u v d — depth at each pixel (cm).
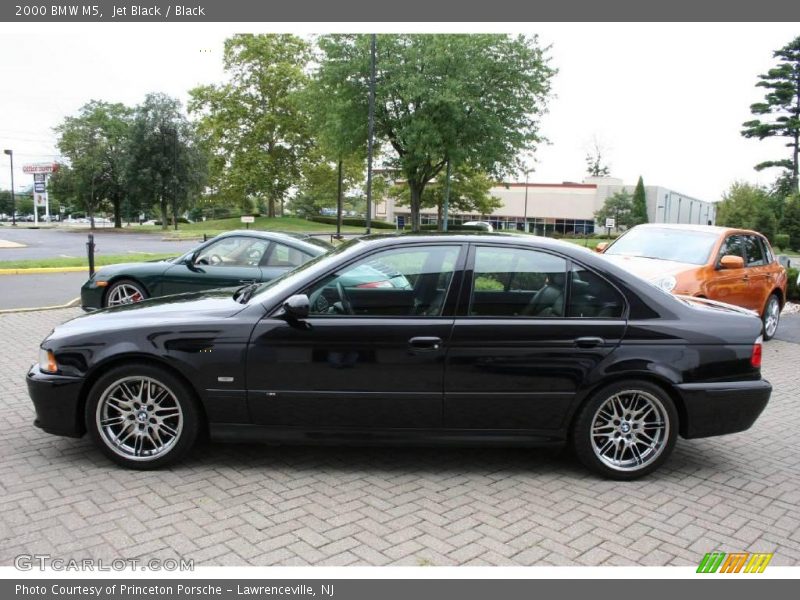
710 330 429
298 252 838
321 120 2830
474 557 328
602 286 427
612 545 345
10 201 11381
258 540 339
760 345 439
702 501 405
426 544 340
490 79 2500
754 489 427
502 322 414
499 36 2486
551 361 415
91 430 418
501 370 414
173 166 5072
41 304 1114
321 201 6444
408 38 2484
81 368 414
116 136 5431
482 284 420
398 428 420
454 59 2412
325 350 410
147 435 425
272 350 411
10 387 609
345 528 354
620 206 7269
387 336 409
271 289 444
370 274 421
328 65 2586
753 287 945
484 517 373
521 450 488
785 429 564
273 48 5122
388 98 2545
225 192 5362
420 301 418
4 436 482
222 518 362
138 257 2111
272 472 430
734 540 355
